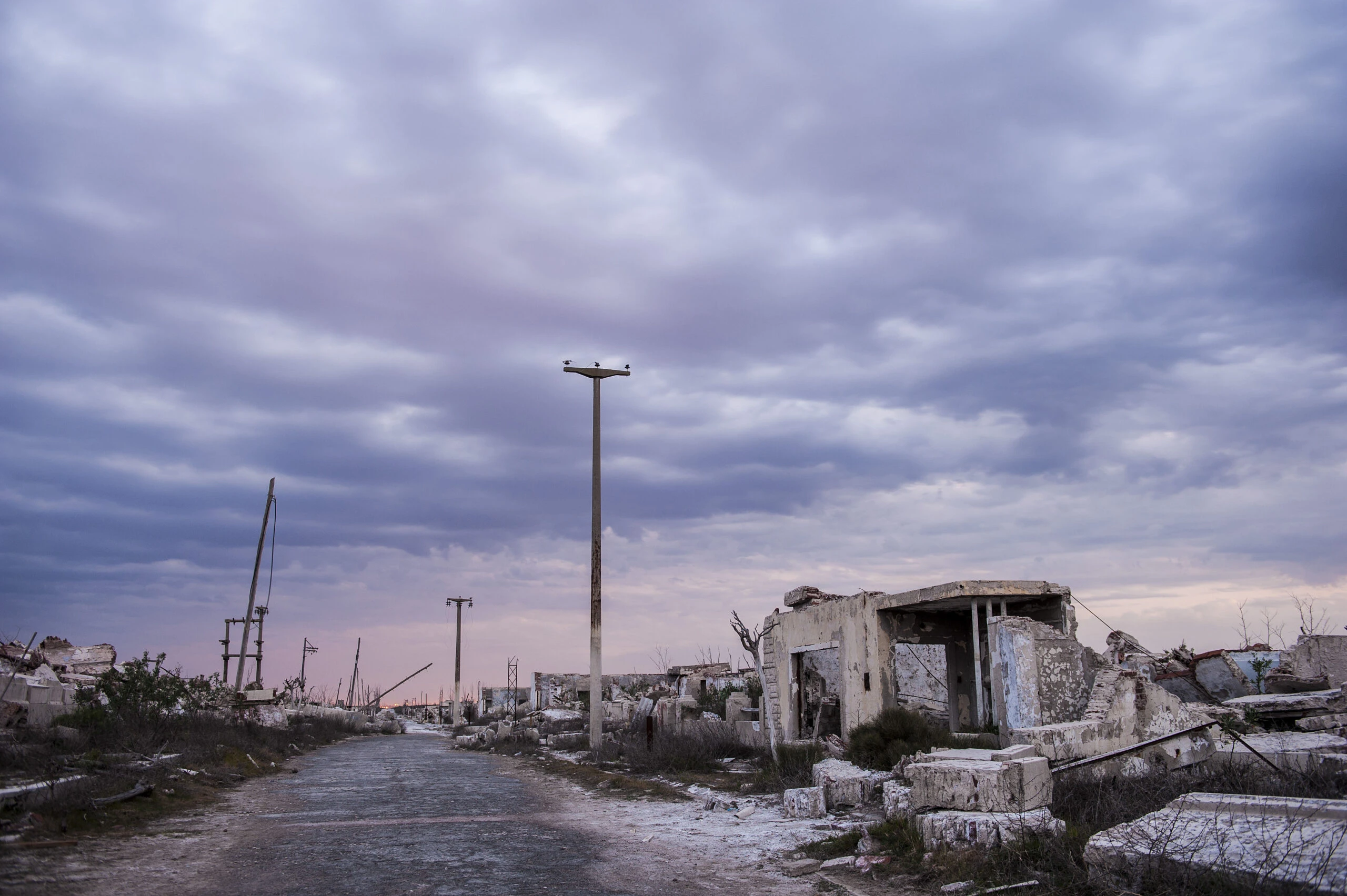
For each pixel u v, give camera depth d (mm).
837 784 12828
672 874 9242
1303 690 19016
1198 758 12758
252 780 18641
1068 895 7273
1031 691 14938
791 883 8789
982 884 7898
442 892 8195
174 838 10711
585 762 22438
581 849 10625
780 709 21344
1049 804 9750
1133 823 7730
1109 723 12164
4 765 12328
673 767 19438
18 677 17859
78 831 10188
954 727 19797
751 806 13578
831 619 19688
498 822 12906
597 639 25828
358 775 20938
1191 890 6566
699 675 39875
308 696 60094
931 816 9516
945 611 19062
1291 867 6281
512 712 54344
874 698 18031
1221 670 19766
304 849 10352
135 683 20984
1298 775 10195
